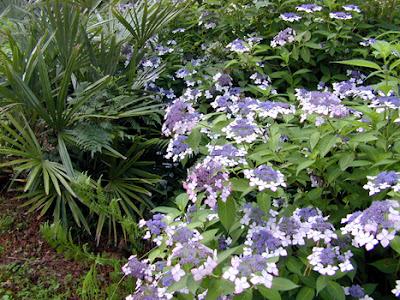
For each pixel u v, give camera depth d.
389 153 2.20
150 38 4.34
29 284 2.95
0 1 4.58
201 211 2.22
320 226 2.00
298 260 2.04
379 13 4.26
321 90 3.67
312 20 3.92
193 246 1.82
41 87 3.48
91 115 3.27
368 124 2.35
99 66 3.74
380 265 2.14
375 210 1.74
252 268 1.72
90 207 3.09
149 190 3.65
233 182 2.09
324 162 2.25
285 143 2.36
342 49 3.81
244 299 1.76
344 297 1.85
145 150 3.76
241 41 3.61
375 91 2.92
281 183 2.01
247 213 2.09
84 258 3.11
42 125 3.48
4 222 3.43
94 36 4.04
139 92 3.84
